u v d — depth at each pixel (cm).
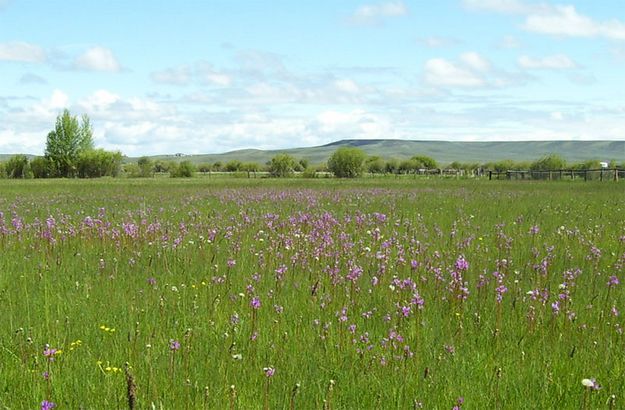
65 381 660
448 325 848
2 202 2866
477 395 641
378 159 12175
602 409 609
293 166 9319
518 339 813
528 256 1370
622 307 961
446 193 3453
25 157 9925
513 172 6594
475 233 1709
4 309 935
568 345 791
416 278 1119
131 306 910
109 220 1967
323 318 891
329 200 2848
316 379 681
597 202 2786
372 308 945
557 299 990
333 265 1185
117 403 598
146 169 10600
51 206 2630
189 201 2853
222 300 975
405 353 731
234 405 605
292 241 1403
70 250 1438
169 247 1410
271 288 1045
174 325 852
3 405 607
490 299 989
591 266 1251
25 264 1270
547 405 625
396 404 622
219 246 1472
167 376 671
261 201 2797
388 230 1730
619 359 739
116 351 746
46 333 813
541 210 2373
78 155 10412
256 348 756
